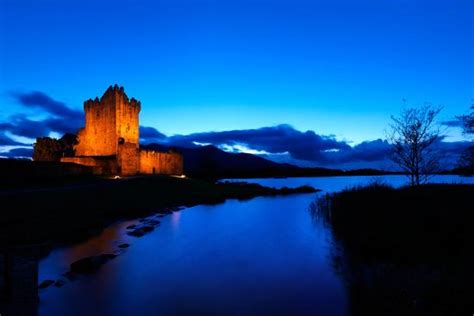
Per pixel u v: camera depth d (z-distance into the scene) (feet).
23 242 75.10
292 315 44.91
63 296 50.70
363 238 72.74
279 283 57.00
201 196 199.52
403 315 38.17
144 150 261.24
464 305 36.14
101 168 223.30
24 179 158.10
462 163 83.15
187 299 50.52
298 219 128.16
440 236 58.54
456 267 45.01
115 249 77.77
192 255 75.41
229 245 85.87
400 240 63.41
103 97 269.85
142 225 106.52
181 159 310.45
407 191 100.58
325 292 52.11
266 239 93.20
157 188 193.67
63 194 134.31
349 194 128.57
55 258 68.69
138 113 279.69
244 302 49.11
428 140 115.85
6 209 102.73
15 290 38.17
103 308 47.01
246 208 164.76
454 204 74.08
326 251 76.43
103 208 125.29
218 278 59.67
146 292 52.90
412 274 46.96
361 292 48.88
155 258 72.18
